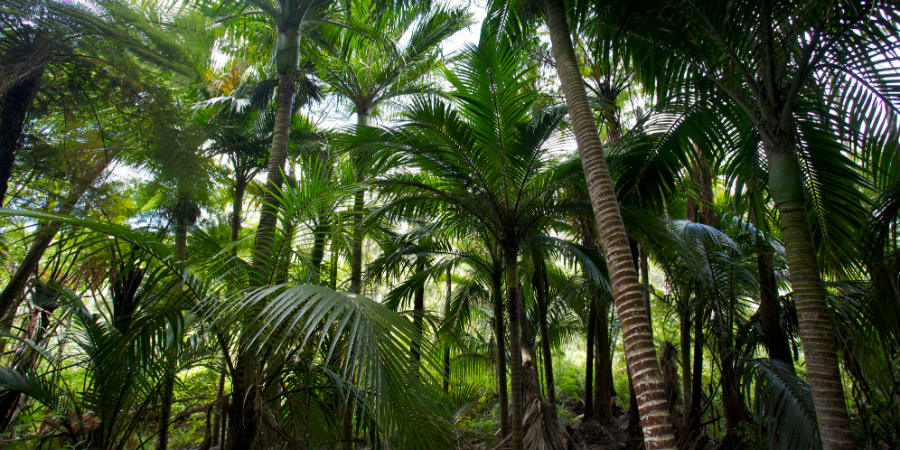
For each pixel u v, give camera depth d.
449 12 6.59
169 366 3.18
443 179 4.79
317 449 3.37
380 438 2.96
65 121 3.18
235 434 2.94
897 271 2.75
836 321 3.54
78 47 2.69
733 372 4.28
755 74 3.11
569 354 12.62
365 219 4.30
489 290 7.00
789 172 2.80
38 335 3.79
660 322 7.42
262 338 2.96
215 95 7.38
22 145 2.90
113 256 3.15
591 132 2.70
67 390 3.55
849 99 3.22
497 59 3.93
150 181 3.73
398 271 6.11
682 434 4.64
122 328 2.98
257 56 5.82
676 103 3.95
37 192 3.38
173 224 5.28
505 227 4.48
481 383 7.61
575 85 2.86
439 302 10.30
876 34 2.66
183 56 3.17
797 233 2.71
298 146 6.84
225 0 4.36
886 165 3.21
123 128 3.26
